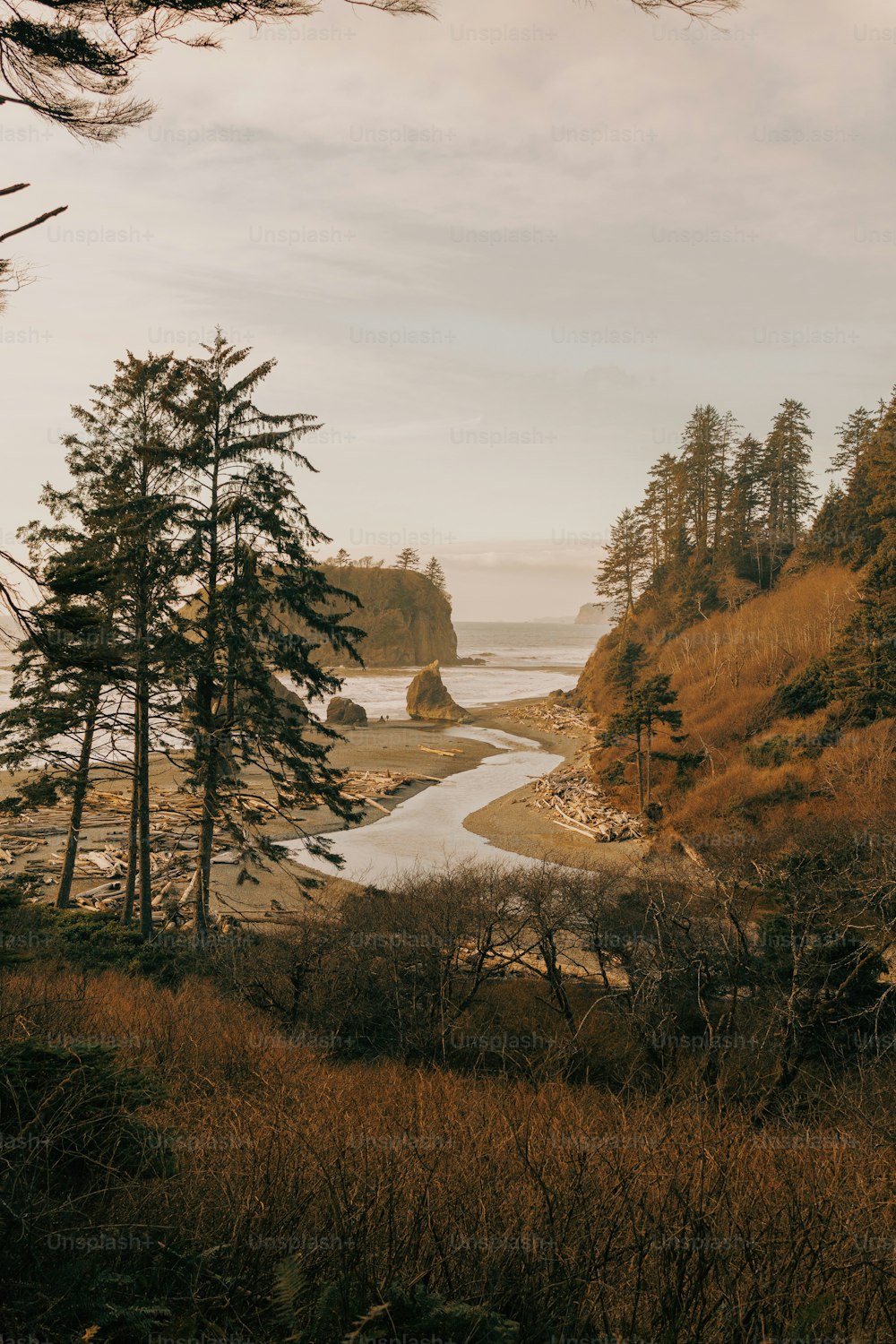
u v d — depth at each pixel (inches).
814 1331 103.7
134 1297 113.5
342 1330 99.9
